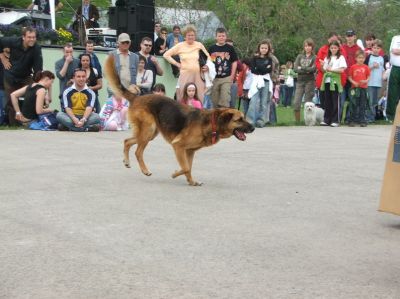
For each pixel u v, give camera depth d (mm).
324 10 36469
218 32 13602
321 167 8828
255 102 14086
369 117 16312
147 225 5430
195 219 5691
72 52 13055
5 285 3971
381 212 6215
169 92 15250
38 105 12031
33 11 19047
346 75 15086
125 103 12547
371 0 37875
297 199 6707
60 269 4270
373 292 4000
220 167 8609
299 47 36844
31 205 6066
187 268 4348
